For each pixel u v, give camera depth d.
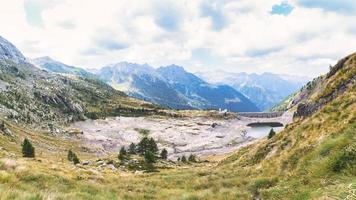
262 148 46.81
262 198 23.16
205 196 24.64
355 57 51.66
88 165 103.69
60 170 41.66
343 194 16.44
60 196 16.02
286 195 21.70
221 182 29.92
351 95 35.06
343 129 27.44
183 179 37.56
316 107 49.72
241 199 23.66
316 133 32.69
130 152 134.12
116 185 33.41
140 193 28.80
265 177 28.27
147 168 96.62
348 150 21.83
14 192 13.39
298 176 23.98
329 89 50.47
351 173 19.95
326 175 21.17
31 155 111.25
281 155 35.38
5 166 27.41
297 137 36.12
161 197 27.70
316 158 24.67
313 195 18.62
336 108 34.78
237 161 51.72
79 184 28.16
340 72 51.69
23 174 26.64
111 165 98.31
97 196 22.20
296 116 57.12
